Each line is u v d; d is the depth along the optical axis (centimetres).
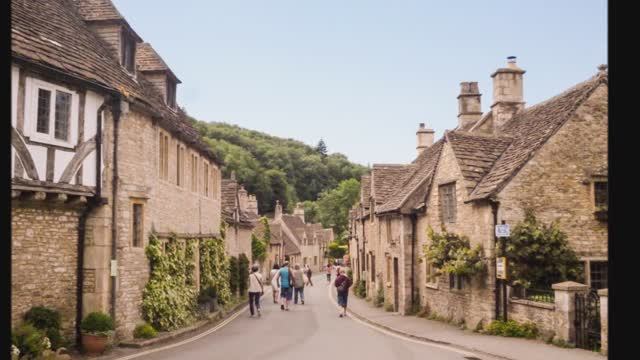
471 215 1620
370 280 3142
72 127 1195
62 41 1276
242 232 3588
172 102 2180
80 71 1212
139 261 1477
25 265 1120
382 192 2908
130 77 1592
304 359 1145
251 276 2191
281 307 2538
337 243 9494
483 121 2272
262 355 1196
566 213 1498
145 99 1504
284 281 2544
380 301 2664
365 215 3334
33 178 1088
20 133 1064
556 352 1158
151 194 1581
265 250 5684
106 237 1291
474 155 1736
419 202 2147
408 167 3066
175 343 1397
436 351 1259
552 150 1516
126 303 1395
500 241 1465
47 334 1112
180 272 1783
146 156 1530
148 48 2088
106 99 1302
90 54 1366
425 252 1762
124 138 1401
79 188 1192
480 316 1564
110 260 1307
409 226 2162
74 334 1235
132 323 1422
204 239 2261
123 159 1392
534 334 1362
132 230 1443
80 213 1266
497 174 1590
